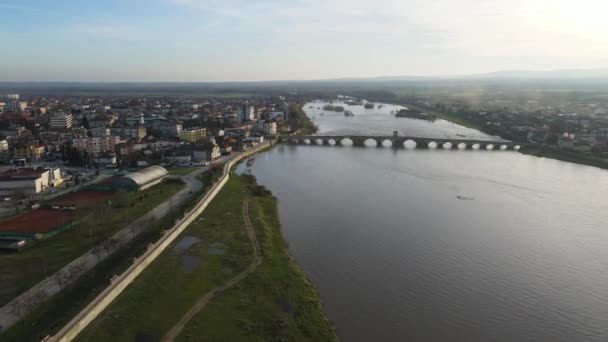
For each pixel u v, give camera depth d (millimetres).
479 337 123938
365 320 130500
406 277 158625
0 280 140625
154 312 125125
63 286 135750
